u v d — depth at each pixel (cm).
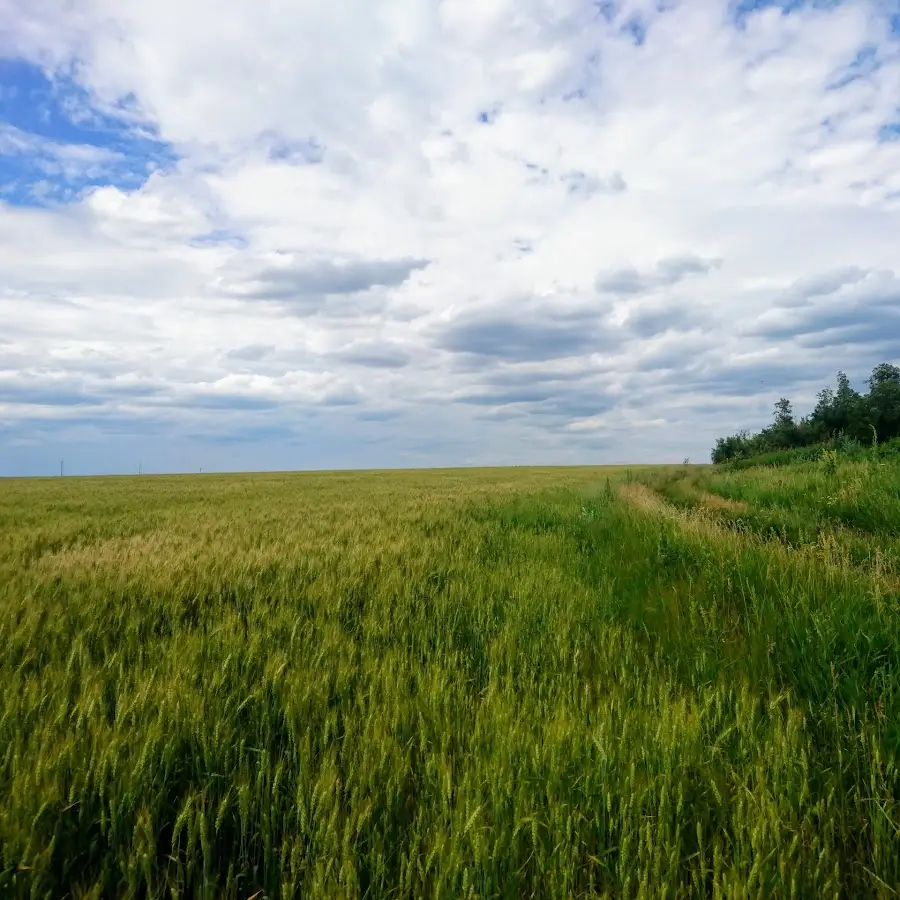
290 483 3859
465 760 279
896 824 246
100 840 248
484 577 716
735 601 584
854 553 747
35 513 1602
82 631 464
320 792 252
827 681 389
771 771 280
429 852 231
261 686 360
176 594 590
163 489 3109
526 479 4147
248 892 235
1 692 344
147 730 290
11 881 213
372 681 379
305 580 687
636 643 502
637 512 1219
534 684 398
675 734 297
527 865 231
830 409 3073
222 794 272
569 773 274
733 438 3897
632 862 224
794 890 209
